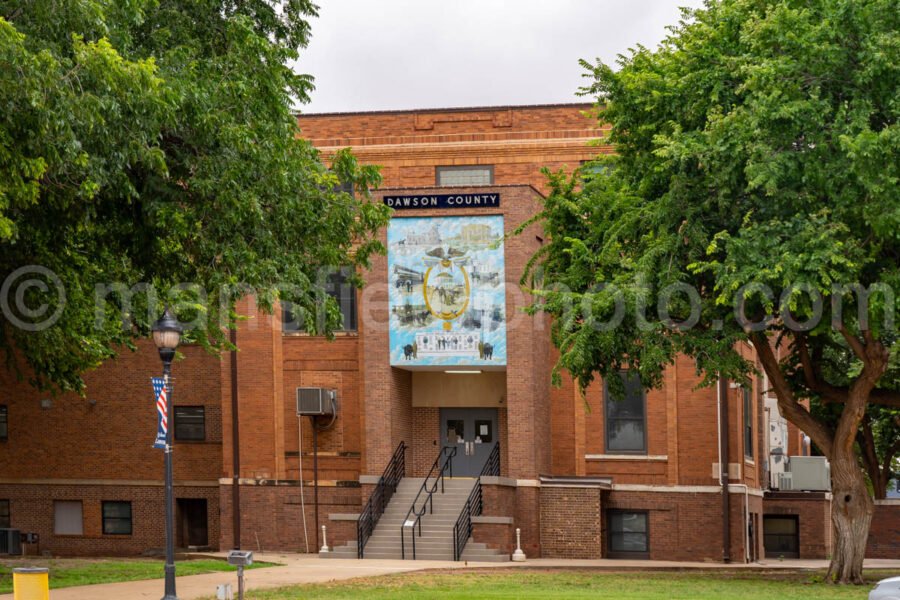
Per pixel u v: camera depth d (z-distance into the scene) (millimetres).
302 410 41281
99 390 46094
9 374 46531
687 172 28094
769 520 48094
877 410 49312
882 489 52344
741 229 26266
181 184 27312
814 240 25031
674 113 29016
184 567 31438
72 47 21375
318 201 27828
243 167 24578
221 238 25016
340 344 42219
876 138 24234
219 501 44281
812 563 43688
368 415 40625
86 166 21484
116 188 23625
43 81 20031
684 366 41750
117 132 22234
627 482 41938
